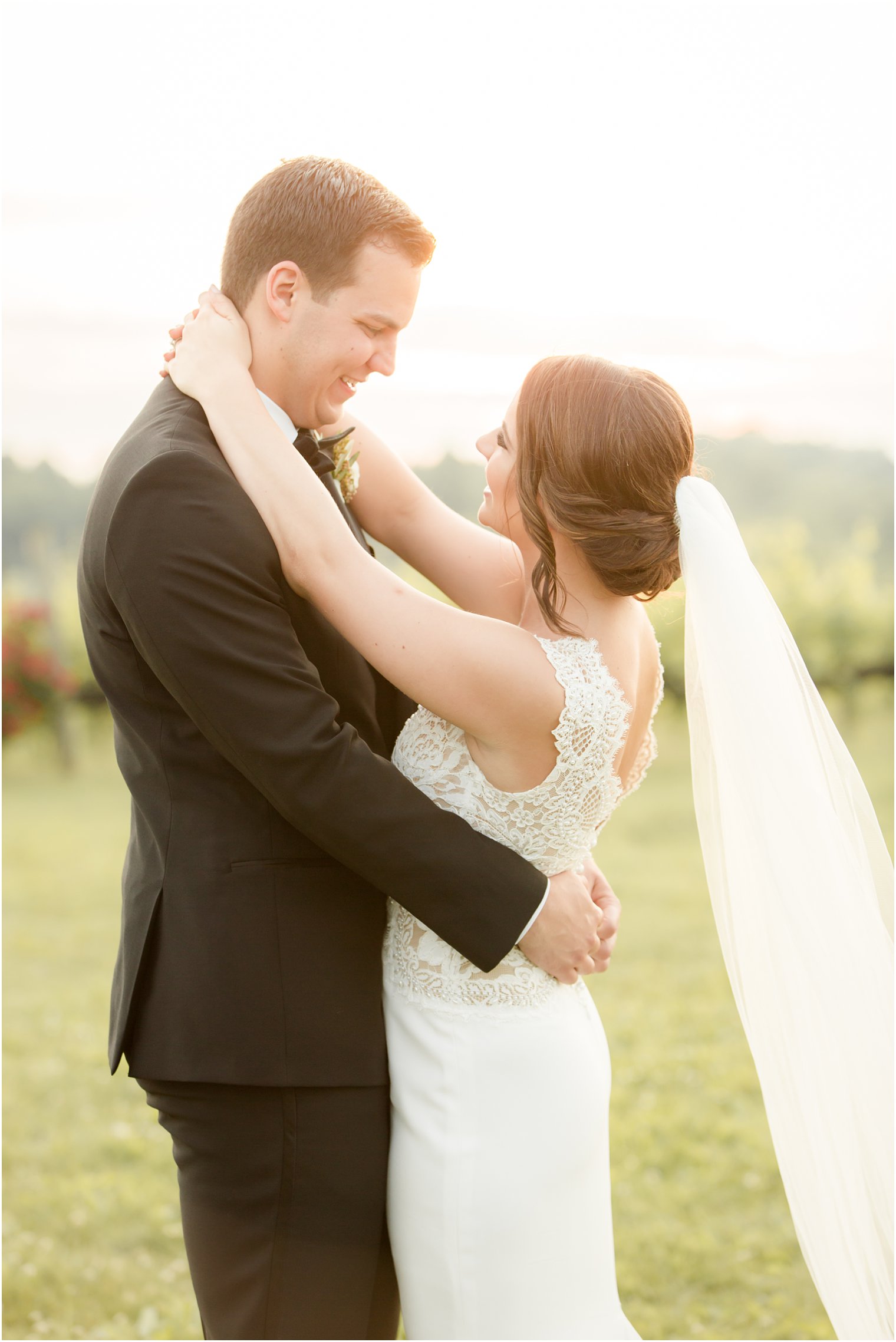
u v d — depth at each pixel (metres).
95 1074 4.46
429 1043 1.71
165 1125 1.77
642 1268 3.10
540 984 1.75
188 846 1.72
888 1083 1.81
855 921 1.83
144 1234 3.34
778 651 1.80
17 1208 3.48
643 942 5.77
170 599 1.56
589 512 1.68
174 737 1.71
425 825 1.60
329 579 1.63
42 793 10.10
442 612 1.64
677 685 10.20
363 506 2.18
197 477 1.59
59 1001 5.18
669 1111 4.01
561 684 1.64
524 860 1.68
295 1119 1.67
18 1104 4.20
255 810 1.70
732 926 1.93
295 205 1.73
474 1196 1.66
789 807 1.78
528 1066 1.70
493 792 1.69
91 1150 3.86
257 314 1.78
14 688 10.95
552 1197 1.69
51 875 7.19
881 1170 1.82
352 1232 1.71
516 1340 1.66
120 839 8.16
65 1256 3.23
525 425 1.71
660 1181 3.55
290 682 1.58
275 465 1.65
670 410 1.72
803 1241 1.92
